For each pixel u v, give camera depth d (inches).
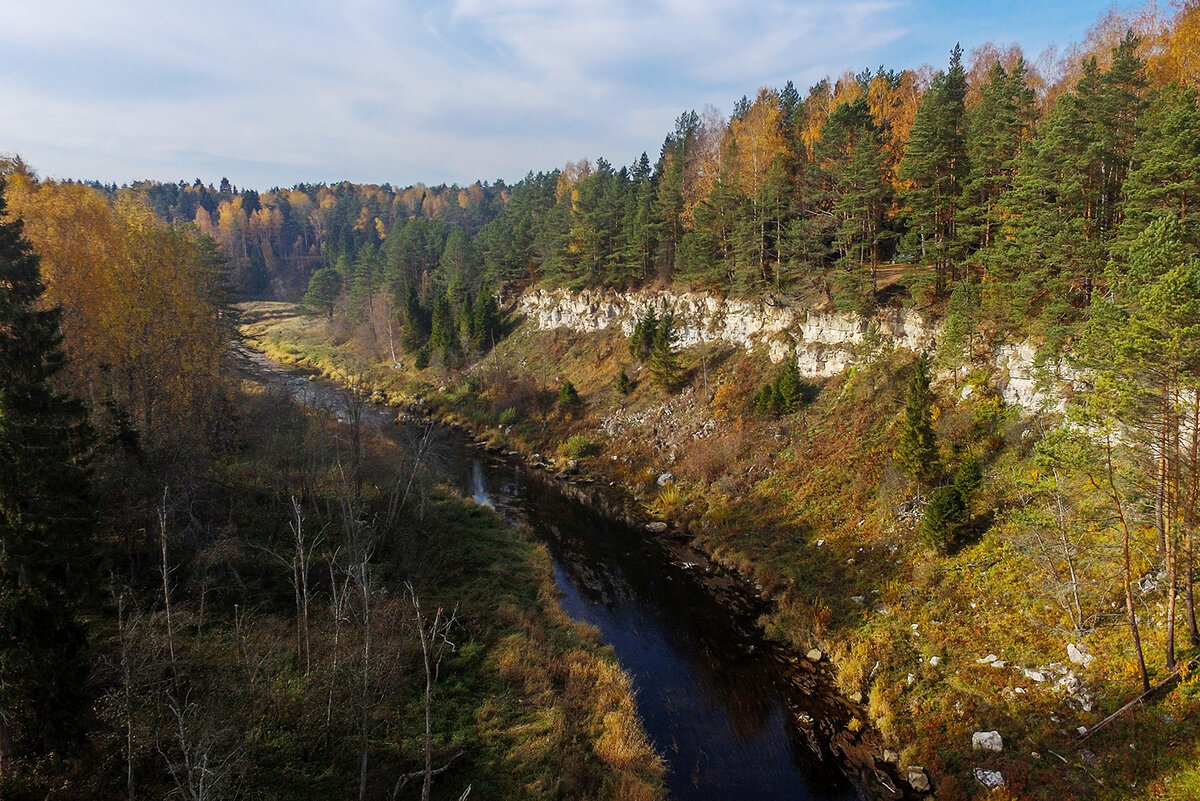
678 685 1000.9
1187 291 631.2
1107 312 806.5
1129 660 775.1
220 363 1657.2
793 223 1908.2
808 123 2447.1
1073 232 1171.9
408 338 3412.9
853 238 1907.0
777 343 1950.1
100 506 893.2
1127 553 736.3
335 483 1157.1
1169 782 636.7
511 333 3191.4
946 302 1572.3
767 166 2176.4
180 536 893.8
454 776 709.3
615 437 2116.1
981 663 887.1
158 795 577.0
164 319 1274.6
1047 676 821.2
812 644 1074.1
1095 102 1224.8
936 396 1462.8
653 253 2647.6
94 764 589.6
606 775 749.9
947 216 1657.2
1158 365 659.4
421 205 7726.4
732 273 2226.9
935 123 1549.0
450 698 844.6
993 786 709.9
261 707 709.9
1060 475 934.4
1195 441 693.3
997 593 986.1
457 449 2287.2
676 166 2920.8
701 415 1951.3
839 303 1691.7
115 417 928.3
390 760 700.7
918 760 792.9
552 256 3107.8
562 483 1952.5
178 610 807.1
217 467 1237.1
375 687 739.4
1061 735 741.9
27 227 1135.0
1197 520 763.4
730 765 831.1
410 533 1269.7
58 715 543.2
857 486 1402.6
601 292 2812.5
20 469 504.4
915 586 1080.2
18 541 504.1
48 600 532.7
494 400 2593.5
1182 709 687.7
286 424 1536.7
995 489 1163.3
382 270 4018.2
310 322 4360.2
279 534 1114.1
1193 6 1681.8
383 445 1859.0
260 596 944.9
